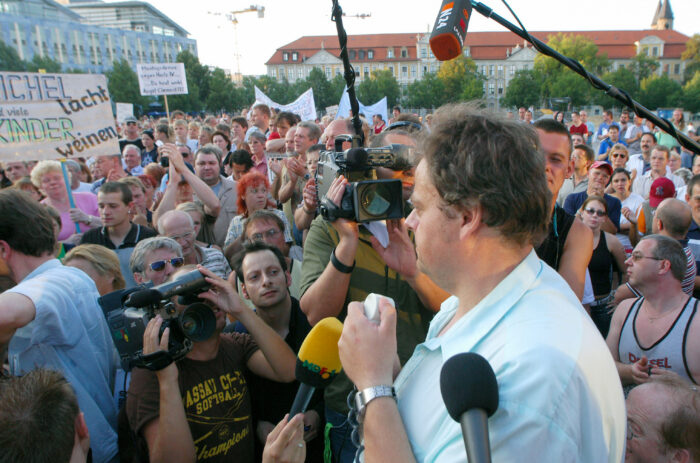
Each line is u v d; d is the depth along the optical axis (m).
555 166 1.95
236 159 5.24
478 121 0.90
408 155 1.64
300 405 1.37
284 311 2.32
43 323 1.89
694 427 1.50
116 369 2.35
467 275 0.95
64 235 4.37
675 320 2.29
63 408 1.26
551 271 0.95
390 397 0.91
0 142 3.93
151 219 5.04
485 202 0.85
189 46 89.06
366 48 86.06
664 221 3.33
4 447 1.16
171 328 1.69
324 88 65.31
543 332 0.80
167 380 1.69
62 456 1.22
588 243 1.98
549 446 0.72
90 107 4.36
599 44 85.88
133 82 42.62
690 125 12.65
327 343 1.29
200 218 3.95
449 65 62.84
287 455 1.32
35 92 4.07
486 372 0.74
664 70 84.94
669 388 1.60
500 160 0.85
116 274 2.61
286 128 7.19
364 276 1.95
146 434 1.74
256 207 4.07
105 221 3.65
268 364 2.06
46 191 4.32
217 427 1.91
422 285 1.73
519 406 0.75
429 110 63.25
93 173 7.06
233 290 1.94
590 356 0.80
